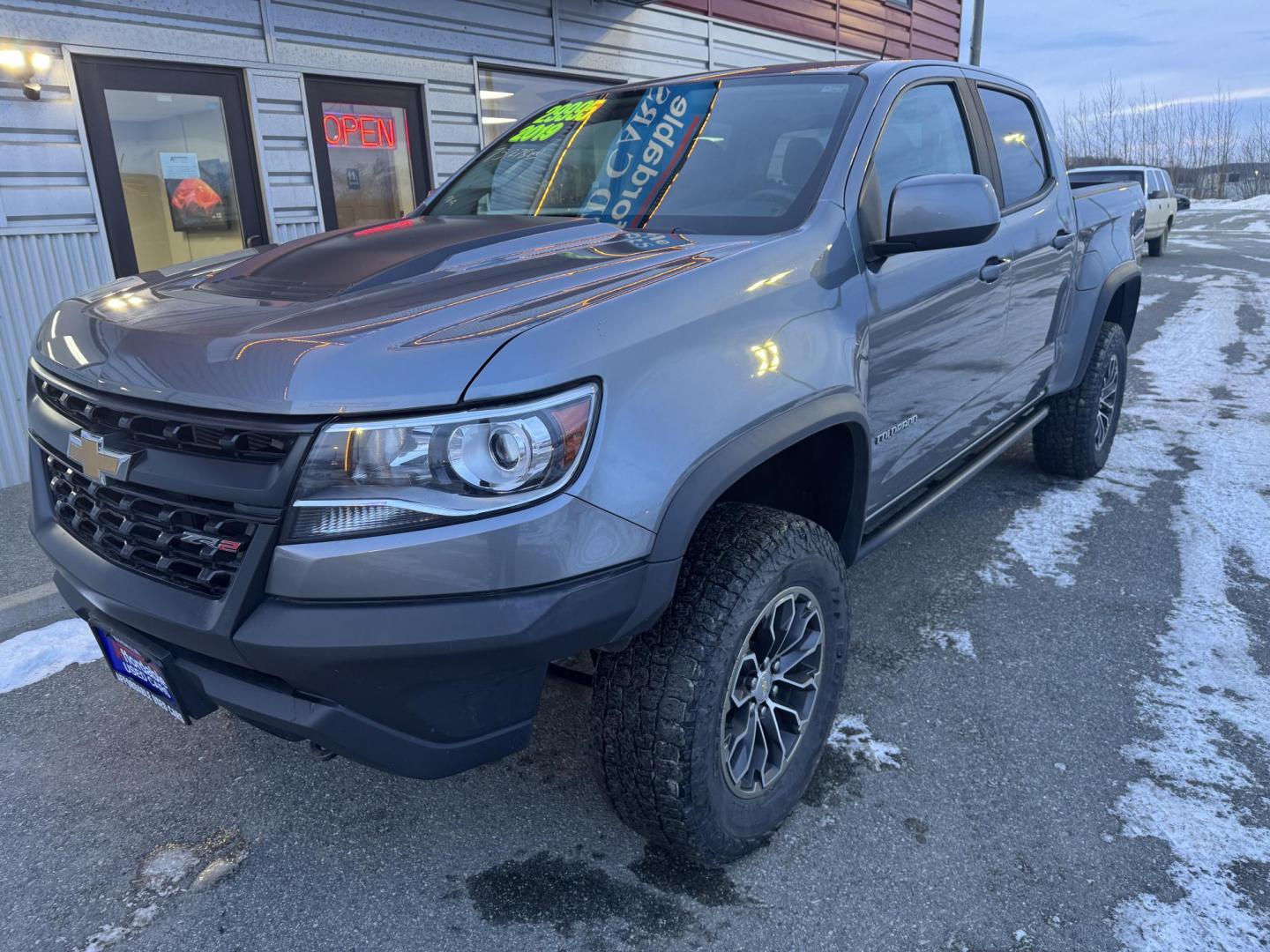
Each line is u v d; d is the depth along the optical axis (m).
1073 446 4.48
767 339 1.96
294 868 2.12
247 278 2.11
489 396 1.49
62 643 3.23
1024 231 3.40
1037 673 2.88
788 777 2.16
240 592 1.55
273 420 1.51
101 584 1.82
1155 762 2.42
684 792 1.84
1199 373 7.22
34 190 4.89
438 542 1.48
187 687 1.79
